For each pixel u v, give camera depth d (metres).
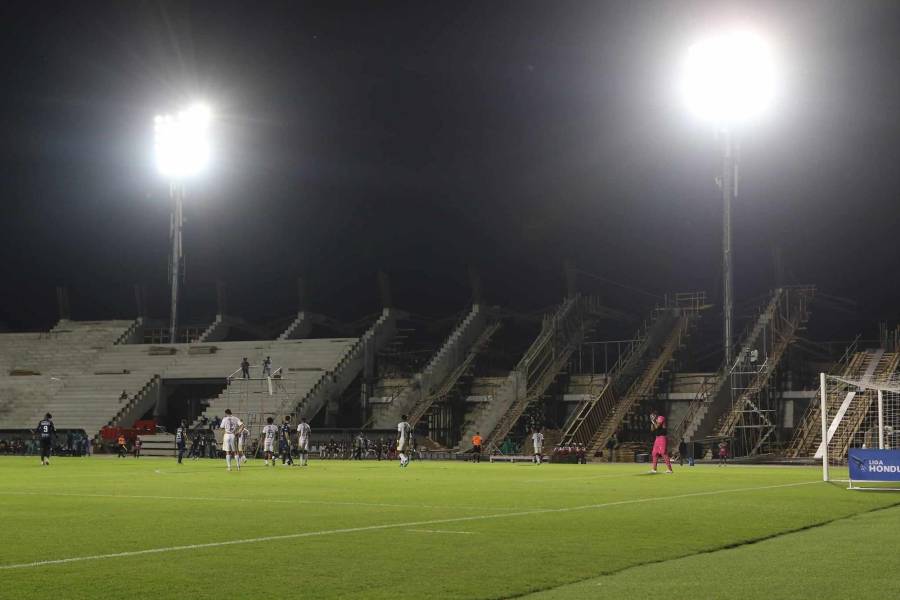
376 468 42.56
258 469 40.09
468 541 12.50
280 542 12.31
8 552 11.29
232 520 15.30
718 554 11.54
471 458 64.12
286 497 21.00
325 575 9.70
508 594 8.80
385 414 75.00
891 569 10.15
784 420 69.75
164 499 20.30
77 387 79.81
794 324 72.94
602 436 67.56
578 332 78.94
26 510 17.27
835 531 14.14
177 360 80.06
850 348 73.44
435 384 76.50
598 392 73.12
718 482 28.66
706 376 72.44
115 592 8.71
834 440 61.31
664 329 77.12
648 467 47.53
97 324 88.38
